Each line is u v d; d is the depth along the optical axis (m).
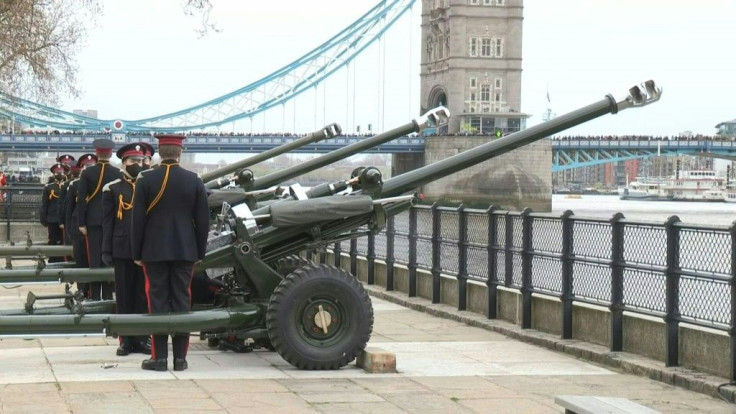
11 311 12.12
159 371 10.80
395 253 19.28
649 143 147.50
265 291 11.35
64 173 23.42
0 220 36.12
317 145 136.12
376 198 11.95
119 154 12.26
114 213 12.16
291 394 9.68
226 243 11.41
